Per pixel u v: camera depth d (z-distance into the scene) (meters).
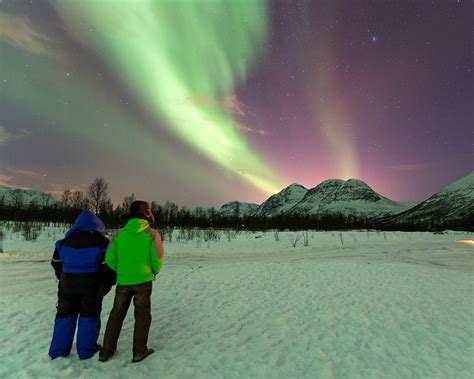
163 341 4.12
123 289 3.56
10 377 3.09
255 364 3.53
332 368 3.48
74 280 3.52
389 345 4.13
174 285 7.51
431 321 5.12
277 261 12.62
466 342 4.31
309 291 7.01
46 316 5.00
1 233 18.33
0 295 6.24
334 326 4.78
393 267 10.84
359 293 6.87
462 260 14.38
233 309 5.59
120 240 3.54
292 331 4.55
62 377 3.11
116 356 3.59
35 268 9.42
